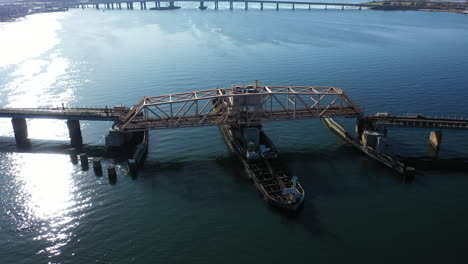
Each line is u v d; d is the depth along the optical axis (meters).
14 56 153.88
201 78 125.19
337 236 51.19
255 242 50.19
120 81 122.06
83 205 58.16
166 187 62.97
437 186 62.97
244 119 76.44
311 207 57.16
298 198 57.34
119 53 161.62
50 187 63.00
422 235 51.50
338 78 124.12
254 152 68.06
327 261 47.03
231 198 59.69
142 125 75.31
